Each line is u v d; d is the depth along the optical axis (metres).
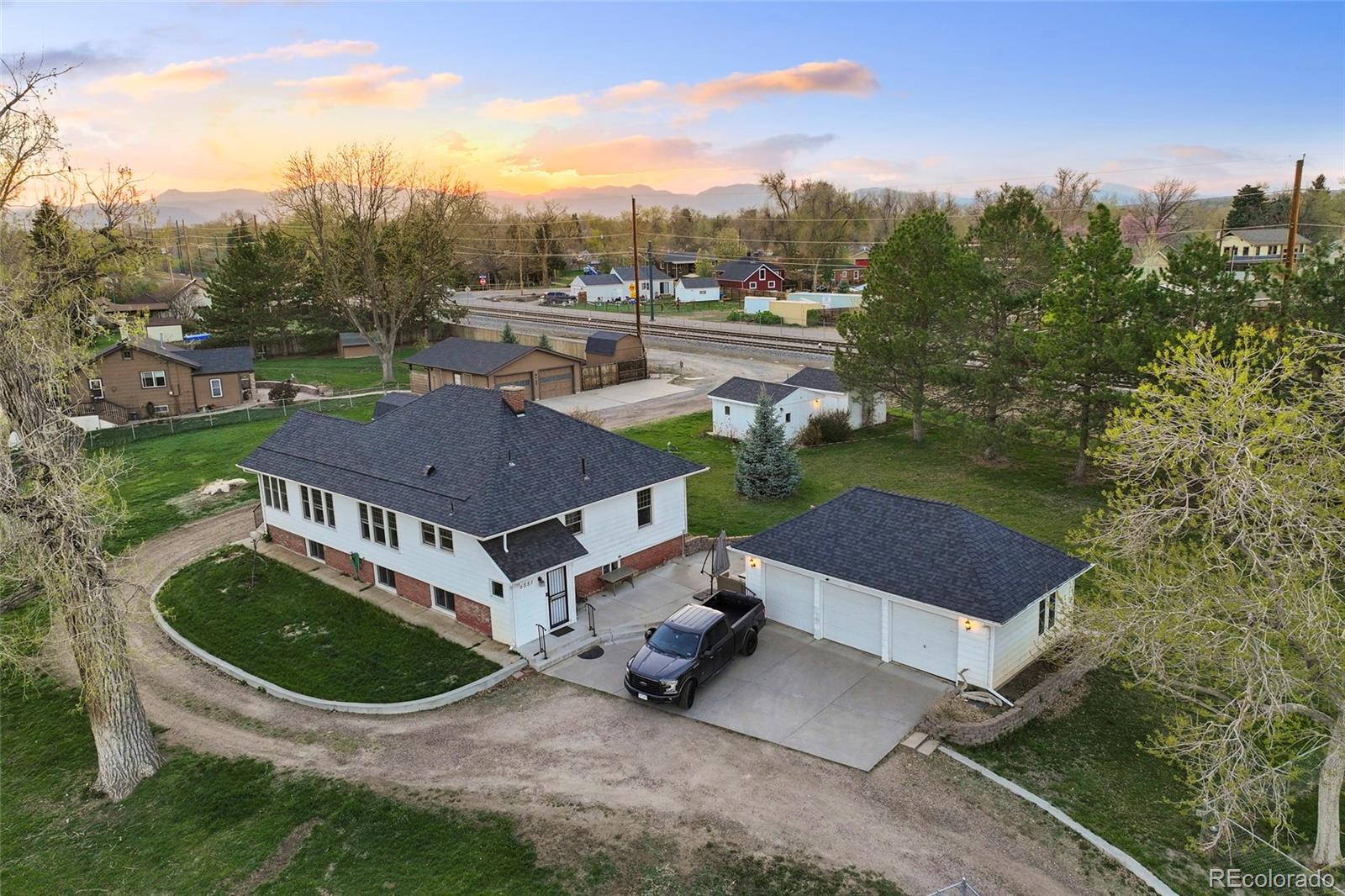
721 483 37.69
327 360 76.19
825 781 16.69
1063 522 30.48
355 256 64.75
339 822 16.06
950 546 21.03
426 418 28.28
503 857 14.80
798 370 64.00
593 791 16.59
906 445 43.00
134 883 14.90
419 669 21.94
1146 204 118.62
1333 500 14.70
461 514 23.16
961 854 14.59
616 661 22.05
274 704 20.92
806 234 137.25
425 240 65.81
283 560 29.88
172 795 17.41
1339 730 14.11
